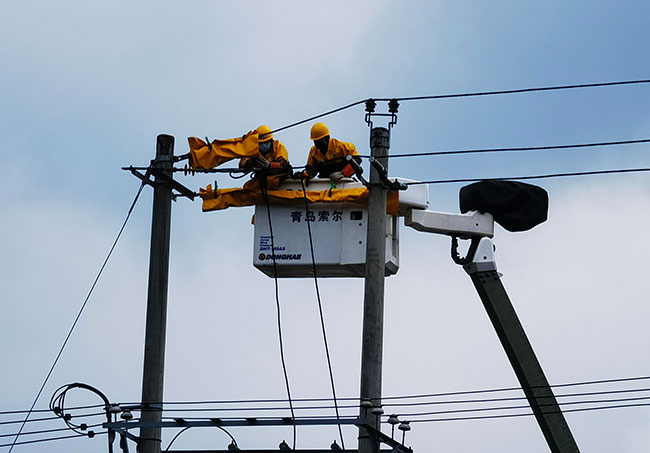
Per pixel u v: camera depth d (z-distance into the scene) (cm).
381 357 1578
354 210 1725
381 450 1582
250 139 1730
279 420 1546
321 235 1728
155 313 1684
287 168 1712
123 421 1602
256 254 1741
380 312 1595
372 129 1647
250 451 1694
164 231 1714
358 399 1559
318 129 1745
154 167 1722
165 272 1703
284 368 1681
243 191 1742
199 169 1731
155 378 1661
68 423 1647
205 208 1755
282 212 1747
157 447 1633
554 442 1745
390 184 1666
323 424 1542
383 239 1630
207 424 1584
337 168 1748
